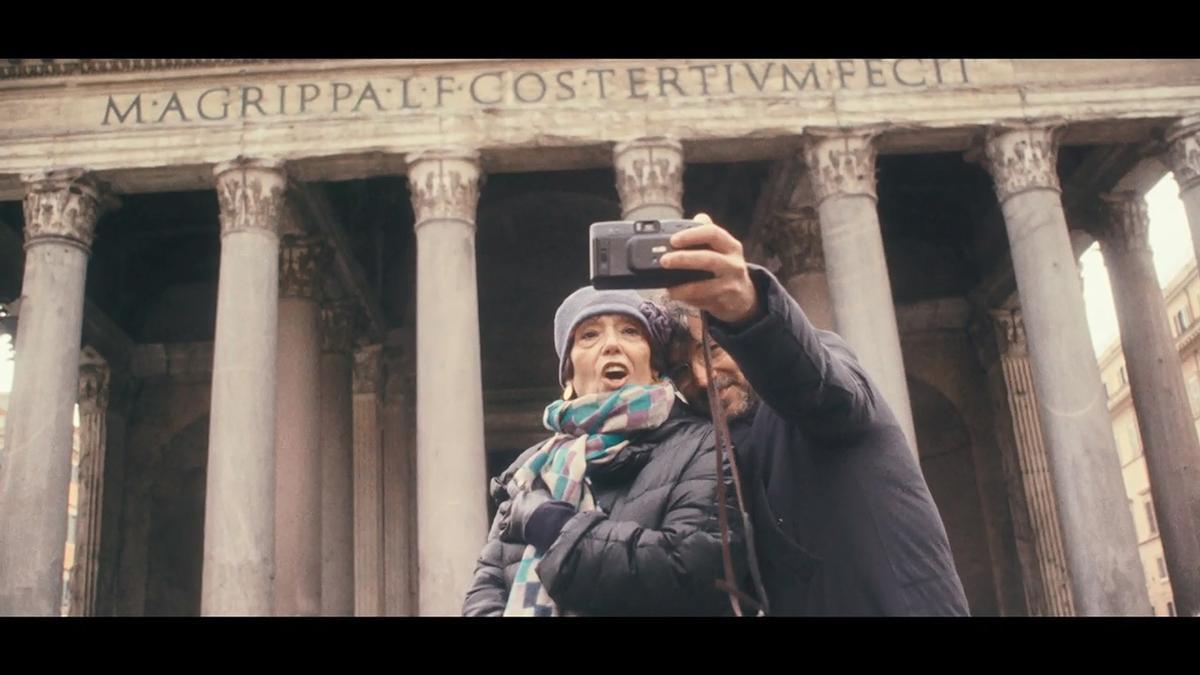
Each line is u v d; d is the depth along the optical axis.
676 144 23.02
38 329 21.78
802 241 26.52
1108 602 20.03
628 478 2.90
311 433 25.05
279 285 25.98
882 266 22.12
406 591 30.20
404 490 31.09
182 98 23.47
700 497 2.77
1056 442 21.14
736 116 23.19
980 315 32.66
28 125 23.19
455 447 20.75
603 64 23.59
